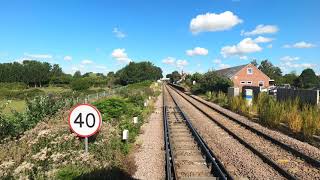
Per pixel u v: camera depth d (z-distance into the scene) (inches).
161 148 492.4
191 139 567.5
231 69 2977.4
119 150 407.2
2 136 415.2
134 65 3705.7
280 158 437.7
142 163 402.9
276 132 647.1
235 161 419.5
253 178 349.1
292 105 864.9
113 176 309.4
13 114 500.1
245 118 878.4
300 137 587.2
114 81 3563.0
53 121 473.7
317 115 663.1
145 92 1764.3
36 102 542.9
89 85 2486.5
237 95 1264.8
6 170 278.1
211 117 869.8
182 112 974.4
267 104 914.1
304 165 404.8
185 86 3511.3
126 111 708.0
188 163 405.7
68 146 361.1
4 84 2410.2
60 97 656.4
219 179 338.3
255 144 527.5
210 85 2063.2
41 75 3673.7
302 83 3065.9
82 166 313.7
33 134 389.4
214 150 484.4
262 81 2625.5
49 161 312.0
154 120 842.2
